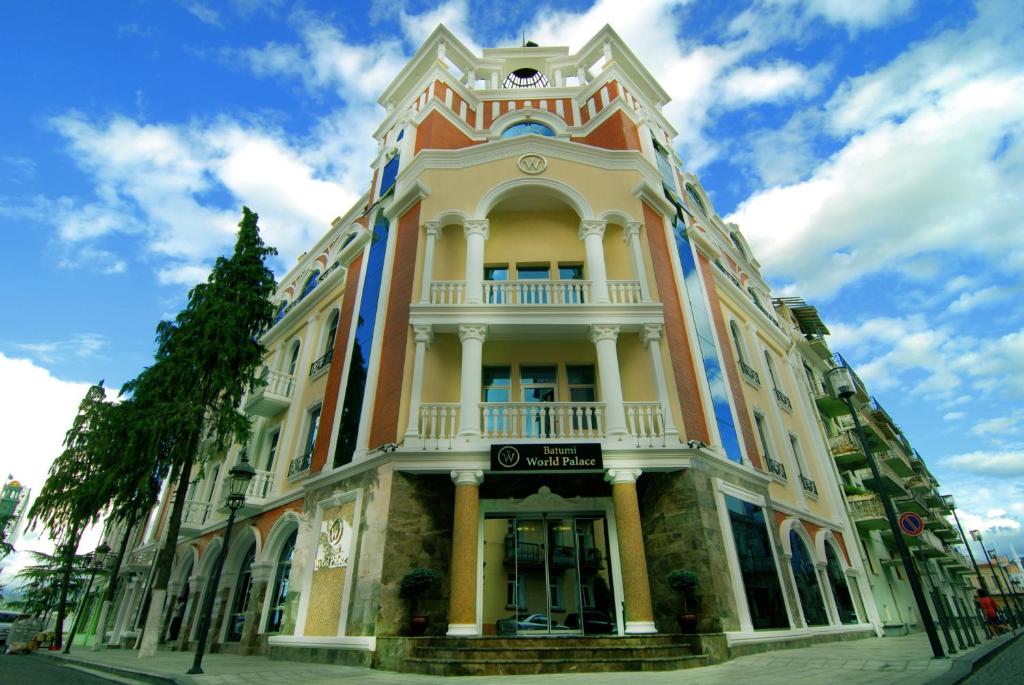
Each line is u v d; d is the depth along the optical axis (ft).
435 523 35.78
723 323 53.31
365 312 47.78
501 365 43.98
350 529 36.58
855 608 52.95
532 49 71.51
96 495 47.09
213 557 58.95
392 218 50.26
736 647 30.86
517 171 48.29
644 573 32.27
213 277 54.70
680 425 37.83
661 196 49.44
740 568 35.63
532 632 34.78
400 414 37.76
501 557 37.01
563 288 42.63
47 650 55.98
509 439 36.11
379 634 30.71
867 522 63.82
